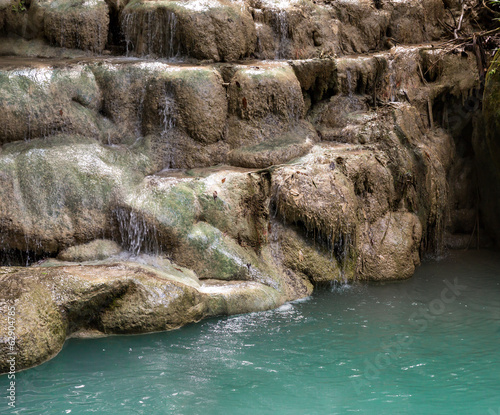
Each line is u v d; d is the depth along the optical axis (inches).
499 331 234.7
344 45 375.2
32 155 255.1
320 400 184.1
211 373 201.2
